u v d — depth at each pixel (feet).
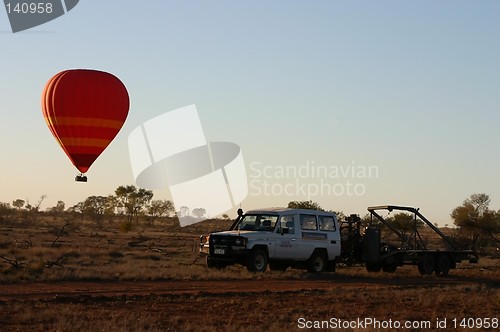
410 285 80.07
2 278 71.92
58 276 75.15
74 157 99.86
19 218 356.79
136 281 75.72
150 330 44.70
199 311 55.21
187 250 155.53
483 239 208.33
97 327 45.06
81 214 387.55
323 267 94.02
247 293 65.87
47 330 45.29
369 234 97.81
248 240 86.48
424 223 113.29
